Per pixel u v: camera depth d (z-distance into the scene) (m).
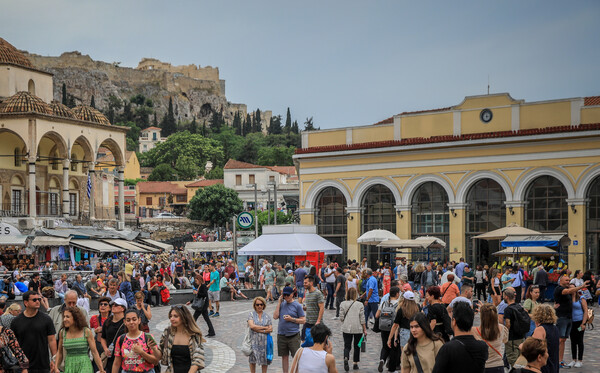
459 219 42.44
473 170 42.19
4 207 59.06
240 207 112.88
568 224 39.41
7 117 56.66
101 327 13.68
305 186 47.84
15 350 11.19
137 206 141.62
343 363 17.19
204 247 65.62
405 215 44.12
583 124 39.12
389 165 44.84
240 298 37.56
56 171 64.31
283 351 15.08
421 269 26.39
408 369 10.84
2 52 64.06
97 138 63.34
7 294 30.78
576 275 26.06
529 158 40.66
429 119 44.22
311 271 25.12
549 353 11.91
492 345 10.35
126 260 57.62
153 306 34.00
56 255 50.47
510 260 38.97
